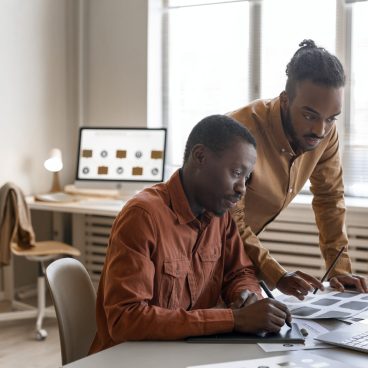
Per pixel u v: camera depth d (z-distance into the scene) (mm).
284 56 3973
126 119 4309
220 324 1353
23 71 4082
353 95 3803
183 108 4328
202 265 1591
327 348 1303
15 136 4055
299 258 3648
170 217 1485
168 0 4289
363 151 3811
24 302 4141
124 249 1410
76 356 1612
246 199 1877
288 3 3924
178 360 1228
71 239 4453
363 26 3748
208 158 1408
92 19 4379
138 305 1366
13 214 3402
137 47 4227
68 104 4441
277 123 1766
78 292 1677
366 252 3480
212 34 4188
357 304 1638
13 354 3186
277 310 1375
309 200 3713
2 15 3918
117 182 3967
